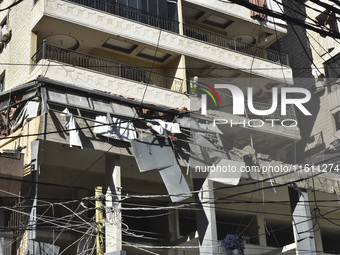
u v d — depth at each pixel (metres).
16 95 20.09
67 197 23.41
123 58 25.73
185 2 27.14
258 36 29.88
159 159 20.52
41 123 18.44
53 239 20.05
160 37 25.28
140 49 25.20
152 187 24.53
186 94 24.47
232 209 23.56
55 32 23.48
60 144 19.20
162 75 26.33
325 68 30.83
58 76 21.22
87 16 23.44
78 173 22.23
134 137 20.42
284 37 33.94
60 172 21.89
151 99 23.41
